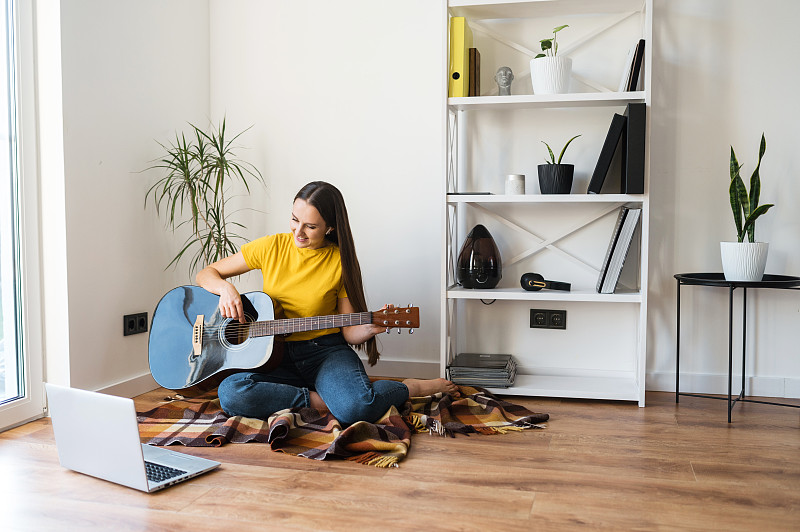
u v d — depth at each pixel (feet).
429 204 10.02
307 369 8.04
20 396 7.88
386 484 5.89
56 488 5.82
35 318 8.00
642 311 8.56
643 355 8.59
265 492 5.71
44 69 7.92
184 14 10.19
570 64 8.80
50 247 8.04
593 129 9.45
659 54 9.16
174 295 8.11
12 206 7.77
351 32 10.21
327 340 8.09
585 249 9.63
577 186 9.55
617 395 8.68
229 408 7.51
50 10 7.86
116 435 5.73
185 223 10.37
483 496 5.62
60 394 6.11
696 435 7.36
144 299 9.45
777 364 9.11
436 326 10.10
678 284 8.84
